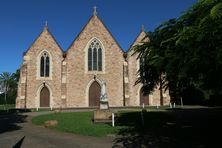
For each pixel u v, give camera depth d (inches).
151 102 2025.1
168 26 629.0
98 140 677.3
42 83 1994.3
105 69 2043.6
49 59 2023.9
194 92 1982.0
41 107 1977.1
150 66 732.7
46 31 2044.8
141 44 736.3
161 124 928.9
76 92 2001.7
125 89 2004.2
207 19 367.9
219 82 519.5
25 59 1998.0
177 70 565.0
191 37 418.3
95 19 2080.5
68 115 1242.6
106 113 1010.1
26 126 976.9
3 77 3631.9
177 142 632.4
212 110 1439.5
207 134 722.8
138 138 689.6
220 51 396.5
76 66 2023.9
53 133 802.8
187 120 1015.0
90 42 2055.9
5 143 647.1
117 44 2066.9
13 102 3334.2
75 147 596.4
